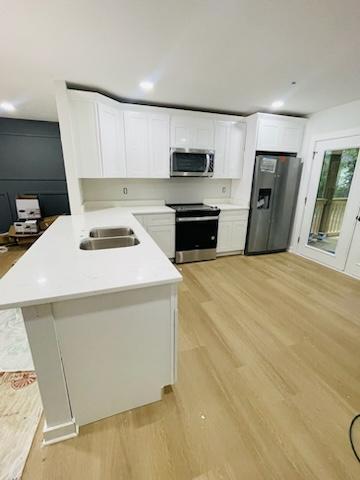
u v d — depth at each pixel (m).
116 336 1.18
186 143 3.43
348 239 3.24
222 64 2.05
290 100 3.01
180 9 1.38
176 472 1.07
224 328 2.09
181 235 3.51
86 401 1.22
